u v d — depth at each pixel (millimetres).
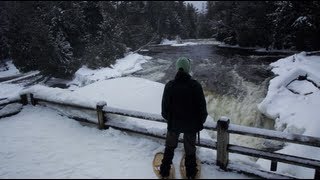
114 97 13883
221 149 4676
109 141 5816
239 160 5117
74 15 29188
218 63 25938
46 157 5340
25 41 20922
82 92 14789
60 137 6148
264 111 14102
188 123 4168
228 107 15555
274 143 11203
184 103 4145
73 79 23984
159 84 16188
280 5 35469
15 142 6031
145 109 12805
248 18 41531
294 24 32844
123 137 5922
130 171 4727
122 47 31531
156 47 43906
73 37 28906
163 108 4289
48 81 21422
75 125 6738
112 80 16719
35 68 20531
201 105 4086
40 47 21453
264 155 4547
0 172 4902
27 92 8086
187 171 4363
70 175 4688
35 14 26859
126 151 5391
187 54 33062
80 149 5562
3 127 6844
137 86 15500
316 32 32500
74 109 7086
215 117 15133
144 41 44781
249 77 20078
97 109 6172
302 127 11086
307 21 31844
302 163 4379
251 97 16141
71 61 24469
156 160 4980
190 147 4316
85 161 5105
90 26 33031
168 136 4406
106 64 26500
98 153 5367
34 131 6520
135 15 49812
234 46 43219
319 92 13672
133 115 5711
